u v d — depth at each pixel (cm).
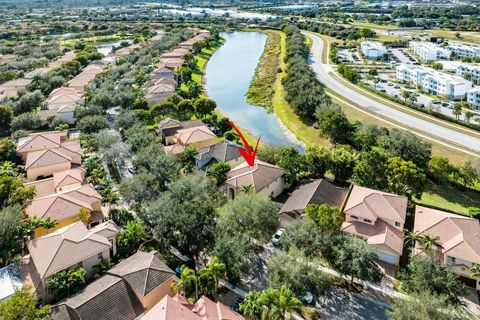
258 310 4428
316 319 4791
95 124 10612
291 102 13050
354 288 5316
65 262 5166
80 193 6869
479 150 9731
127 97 12762
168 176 7769
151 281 4866
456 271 5453
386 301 5081
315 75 17288
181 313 4269
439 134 10850
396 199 6594
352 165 7938
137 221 6506
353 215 6303
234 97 15262
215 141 10075
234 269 5134
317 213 5925
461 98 14638
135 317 4628
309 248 5447
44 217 6234
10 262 5722
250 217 5978
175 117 11769
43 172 8338
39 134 9881
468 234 5709
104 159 8706
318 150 8312
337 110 11112
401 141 8594
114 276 5038
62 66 17412
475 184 8125
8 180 6881
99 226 6172
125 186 7106
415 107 12950
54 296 4984
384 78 17988
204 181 7156
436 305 4275
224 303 5022
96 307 4522
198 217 5706
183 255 5944
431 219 6181
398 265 5741
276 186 7794
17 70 17388
